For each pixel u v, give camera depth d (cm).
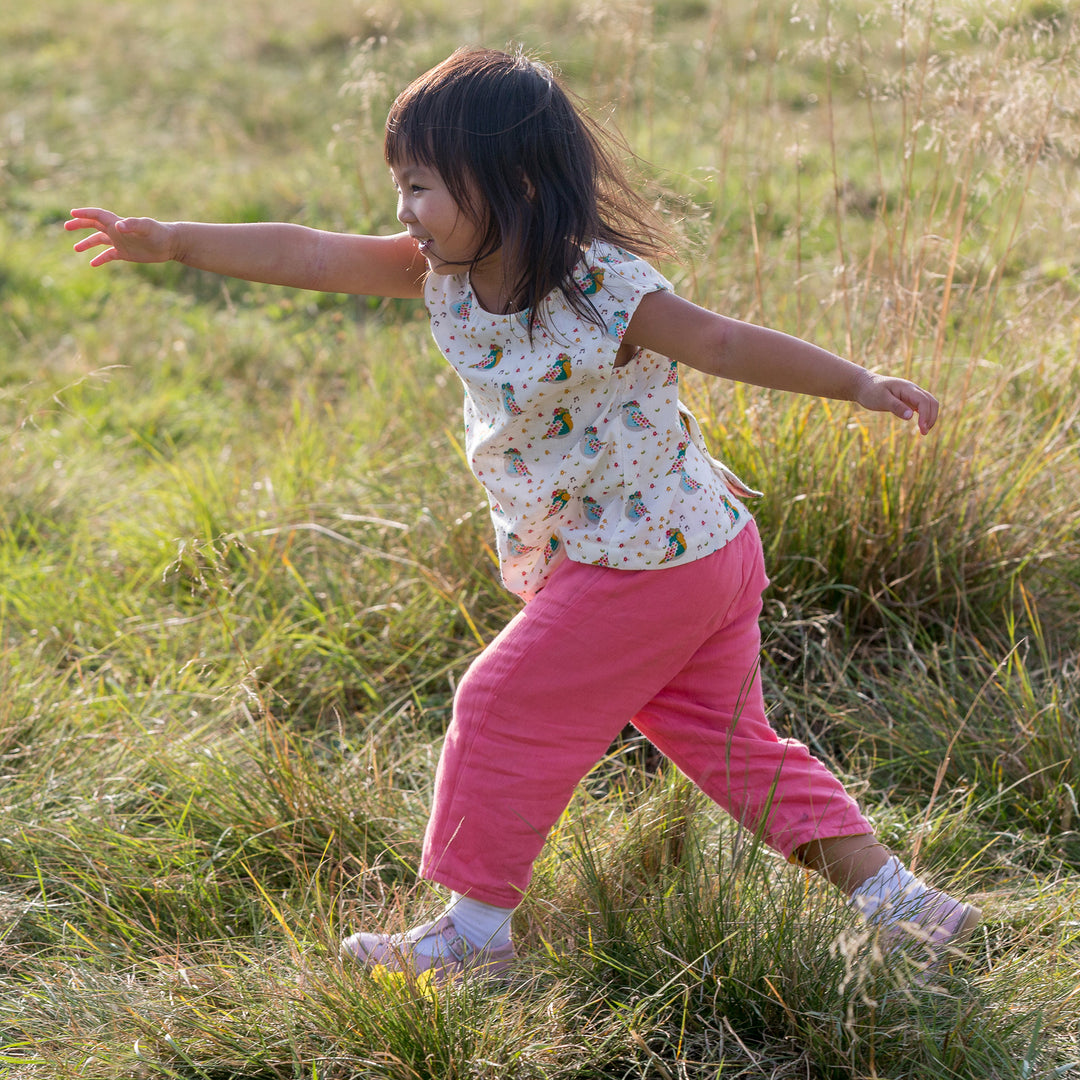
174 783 269
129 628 347
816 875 215
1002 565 317
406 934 207
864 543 320
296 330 593
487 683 204
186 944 219
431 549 353
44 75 1024
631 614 199
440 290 202
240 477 416
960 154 343
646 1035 194
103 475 447
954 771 272
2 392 483
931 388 325
